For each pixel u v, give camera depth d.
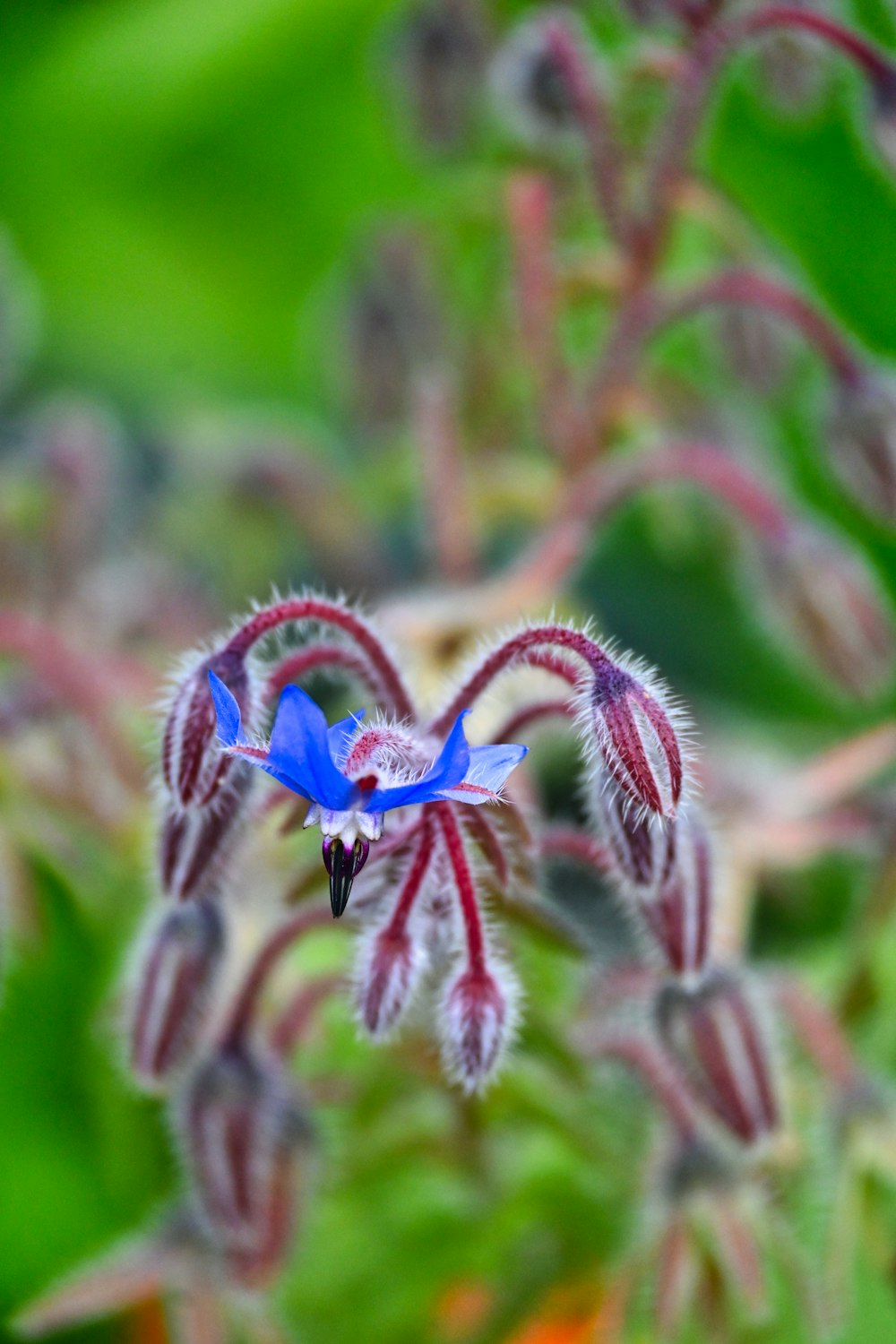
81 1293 0.40
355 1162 0.41
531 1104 0.41
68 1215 0.44
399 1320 0.42
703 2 0.43
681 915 0.37
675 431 0.47
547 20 0.43
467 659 0.38
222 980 0.39
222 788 0.36
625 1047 0.40
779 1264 0.40
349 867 0.35
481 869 0.37
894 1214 0.40
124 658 0.45
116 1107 0.43
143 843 0.43
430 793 0.34
